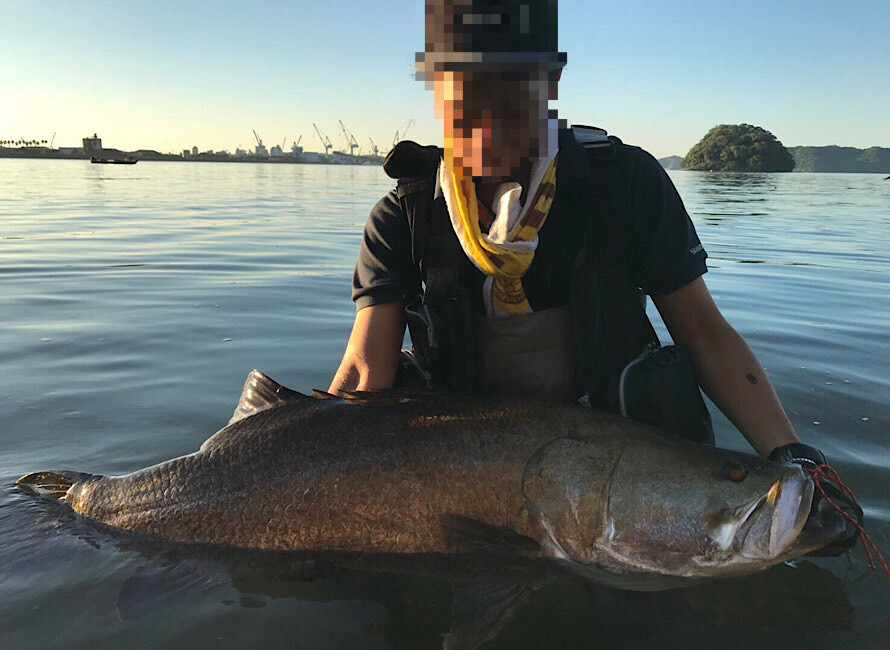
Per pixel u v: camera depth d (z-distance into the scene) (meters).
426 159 0.97
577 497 0.87
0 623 0.83
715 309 0.99
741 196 12.47
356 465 0.94
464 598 0.86
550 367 0.99
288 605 0.87
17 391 1.67
